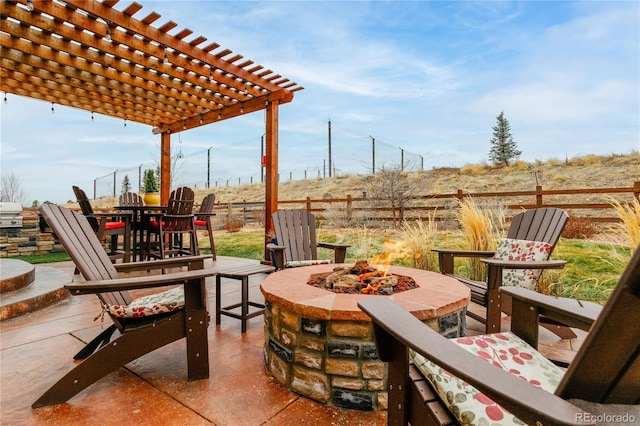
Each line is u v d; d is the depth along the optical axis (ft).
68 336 8.00
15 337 7.93
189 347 5.97
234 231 33.65
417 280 7.44
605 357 2.11
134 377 6.11
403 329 3.00
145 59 14.62
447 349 2.64
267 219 18.16
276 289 6.48
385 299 3.84
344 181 64.44
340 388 5.28
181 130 23.85
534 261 7.25
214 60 15.06
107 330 6.98
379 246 19.66
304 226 12.58
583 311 3.66
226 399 5.44
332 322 5.33
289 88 17.62
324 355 5.38
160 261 7.16
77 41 12.59
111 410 5.11
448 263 9.22
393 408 3.52
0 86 17.13
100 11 11.44
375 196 29.50
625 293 1.87
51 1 10.98
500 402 2.16
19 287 10.86
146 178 22.39
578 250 15.44
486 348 3.97
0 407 5.17
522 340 4.25
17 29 11.91
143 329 5.74
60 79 16.16
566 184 43.52
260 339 7.92
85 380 5.41
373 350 5.17
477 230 11.52
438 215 26.76
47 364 6.58
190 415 5.00
